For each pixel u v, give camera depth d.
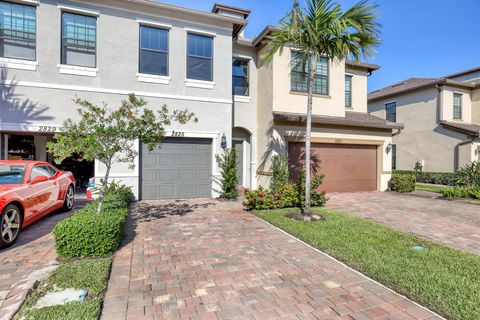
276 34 7.94
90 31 9.41
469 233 6.43
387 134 13.83
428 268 4.25
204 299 3.39
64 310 3.00
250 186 13.22
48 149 5.01
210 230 6.41
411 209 9.20
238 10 13.06
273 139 11.52
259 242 5.60
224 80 11.11
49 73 8.88
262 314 3.09
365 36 7.07
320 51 7.52
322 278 4.00
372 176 13.76
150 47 10.12
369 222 7.11
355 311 3.17
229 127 11.20
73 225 4.53
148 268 4.27
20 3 8.70
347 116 13.52
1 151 8.90
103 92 9.45
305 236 5.81
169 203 9.70
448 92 17.22
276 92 11.70
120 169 9.70
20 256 4.62
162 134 6.26
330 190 12.87
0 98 8.42
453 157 16.42
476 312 3.08
